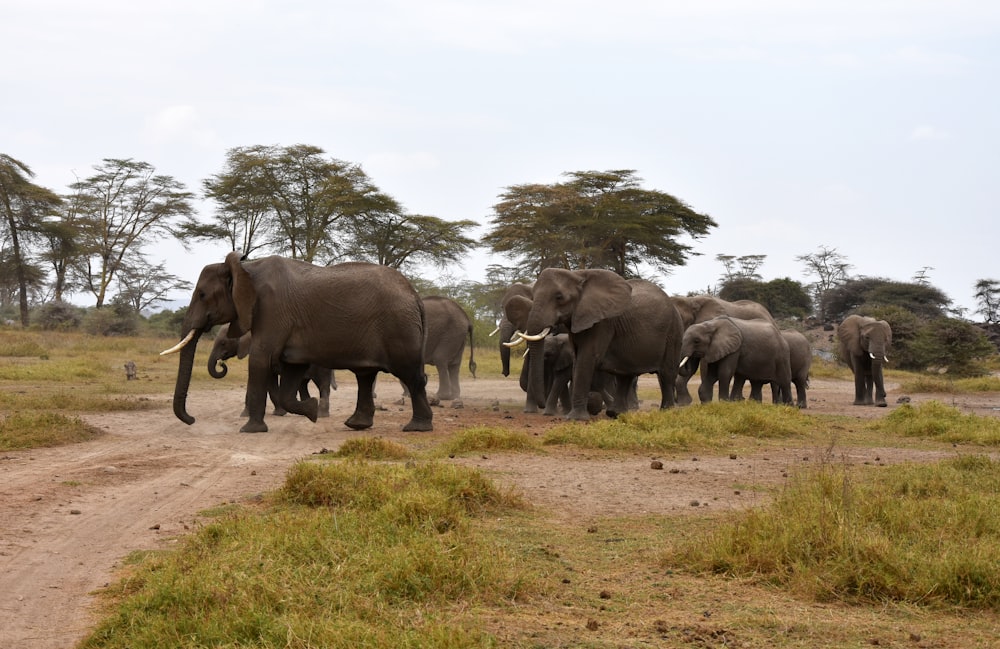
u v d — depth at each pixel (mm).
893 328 50219
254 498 9898
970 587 6652
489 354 49281
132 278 77688
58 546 7961
